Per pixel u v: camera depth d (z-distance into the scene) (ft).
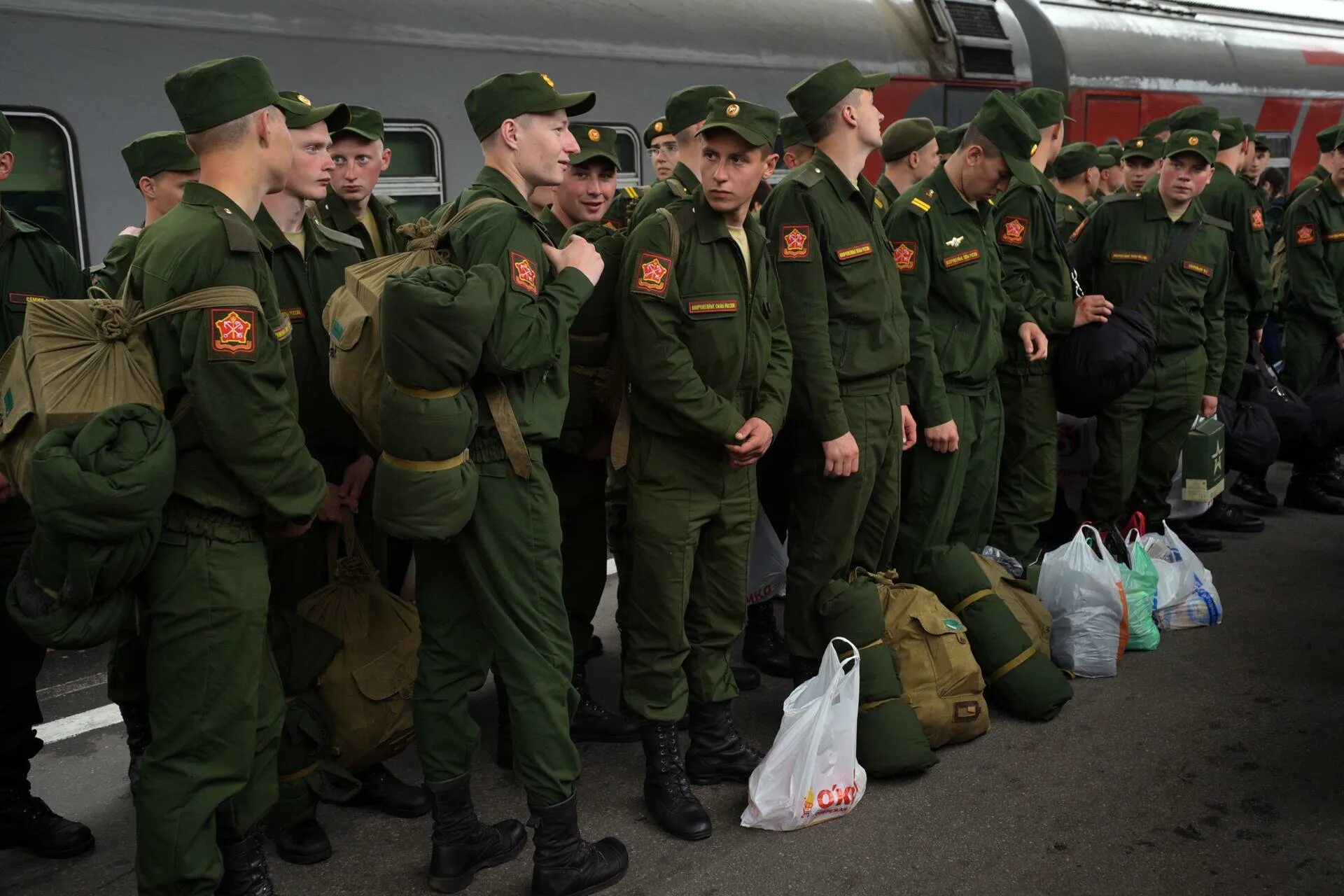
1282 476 22.89
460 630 9.03
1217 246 16.44
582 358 10.68
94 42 14.48
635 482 10.09
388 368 7.92
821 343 11.04
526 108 8.86
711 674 10.71
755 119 9.54
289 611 10.02
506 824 9.78
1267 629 14.69
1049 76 31.99
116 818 10.43
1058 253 15.08
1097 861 9.52
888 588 11.98
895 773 10.73
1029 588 13.26
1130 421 16.15
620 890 9.13
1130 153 19.80
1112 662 13.16
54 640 7.25
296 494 7.90
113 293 10.35
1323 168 19.71
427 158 18.16
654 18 21.38
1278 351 26.81
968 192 13.01
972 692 11.41
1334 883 9.20
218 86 7.75
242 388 7.48
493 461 8.62
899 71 26.76
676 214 9.84
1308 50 43.37
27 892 9.23
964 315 13.12
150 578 7.70
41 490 6.91
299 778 9.38
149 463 7.07
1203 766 11.10
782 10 24.23
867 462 11.68
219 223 7.66
